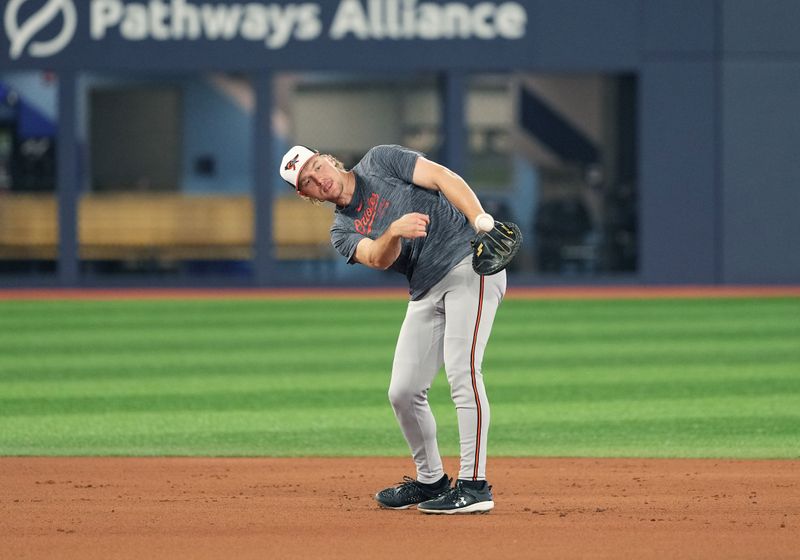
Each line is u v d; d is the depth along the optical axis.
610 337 50.88
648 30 76.62
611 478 25.05
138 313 62.28
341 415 33.56
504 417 33.16
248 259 79.75
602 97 80.75
